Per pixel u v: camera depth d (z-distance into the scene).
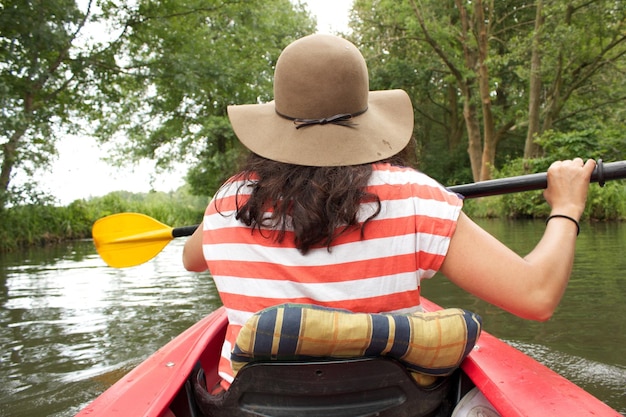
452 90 22.89
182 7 11.63
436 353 0.98
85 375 2.50
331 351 0.94
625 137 12.57
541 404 1.08
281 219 0.96
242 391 0.99
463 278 0.95
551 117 14.91
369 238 0.94
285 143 1.01
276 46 17.70
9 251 9.12
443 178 23.02
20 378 2.46
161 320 3.48
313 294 0.95
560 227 1.02
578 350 2.67
